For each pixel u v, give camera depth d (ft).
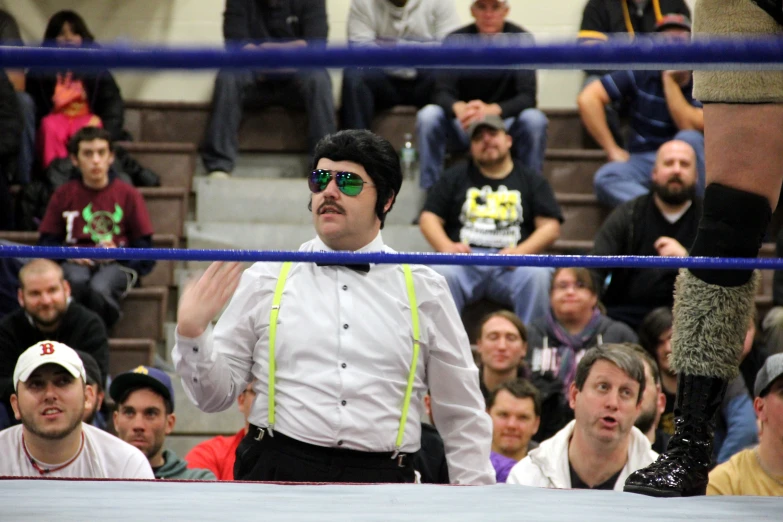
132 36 52.65
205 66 7.29
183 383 17.72
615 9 46.93
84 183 39.58
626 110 45.78
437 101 44.70
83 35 47.42
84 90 45.96
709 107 14.83
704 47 7.44
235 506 11.54
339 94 50.75
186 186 45.98
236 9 47.85
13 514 10.63
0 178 42.37
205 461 27.89
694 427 14.79
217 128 46.91
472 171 40.16
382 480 17.72
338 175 18.29
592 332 32.73
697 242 15.05
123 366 37.86
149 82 51.93
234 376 18.24
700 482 14.48
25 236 41.19
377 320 18.10
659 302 36.73
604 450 22.16
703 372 14.74
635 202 37.93
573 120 48.42
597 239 38.01
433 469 21.66
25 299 32.42
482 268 38.37
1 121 43.70
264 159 48.47
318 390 17.60
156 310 39.86
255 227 43.91
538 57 7.40
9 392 30.91
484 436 19.02
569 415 31.96
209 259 14.52
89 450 22.34
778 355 22.76
